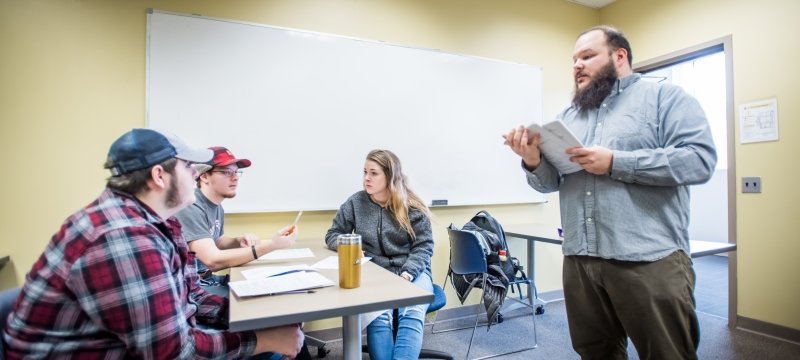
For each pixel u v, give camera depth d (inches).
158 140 36.1
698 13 114.9
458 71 118.2
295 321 37.4
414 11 112.7
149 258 31.9
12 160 78.1
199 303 49.8
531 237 102.6
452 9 118.4
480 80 121.6
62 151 81.1
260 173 93.5
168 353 32.0
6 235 77.7
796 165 94.4
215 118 90.0
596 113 52.0
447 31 117.4
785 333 96.2
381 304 41.2
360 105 104.3
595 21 144.0
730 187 106.9
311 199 98.4
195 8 89.4
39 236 79.7
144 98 85.7
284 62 96.3
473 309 117.8
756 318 101.7
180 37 87.7
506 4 127.1
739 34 105.3
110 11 83.9
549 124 44.3
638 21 131.6
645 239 43.8
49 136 80.4
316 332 98.5
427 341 98.7
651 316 42.8
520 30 129.3
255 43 93.7
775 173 98.2
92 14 82.8
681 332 43.2
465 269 91.7
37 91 79.6
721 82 201.2
